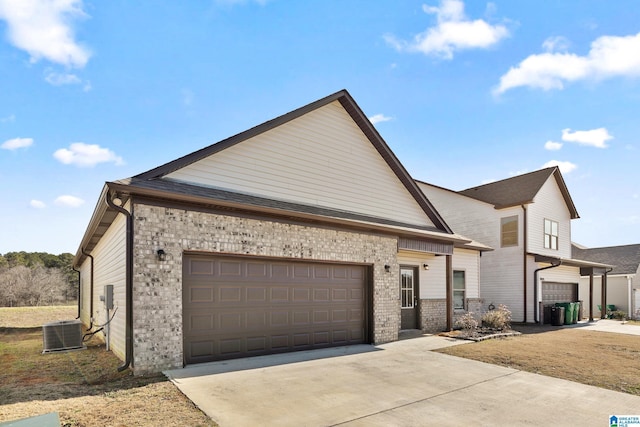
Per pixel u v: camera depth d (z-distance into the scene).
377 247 10.69
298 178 9.90
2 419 4.46
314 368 7.41
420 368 7.74
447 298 13.30
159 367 6.66
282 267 8.80
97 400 5.27
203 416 4.76
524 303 18.12
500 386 6.64
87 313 16.39
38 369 7.33
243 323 8.05
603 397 6.17
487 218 19.84
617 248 27.64
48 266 44.59
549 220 20.02
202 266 7.55
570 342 11.69
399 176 12.67
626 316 22.95
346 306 10.06
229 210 7.78
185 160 7.79
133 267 6.52
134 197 6.65
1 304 34.59
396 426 4.73
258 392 5.79
